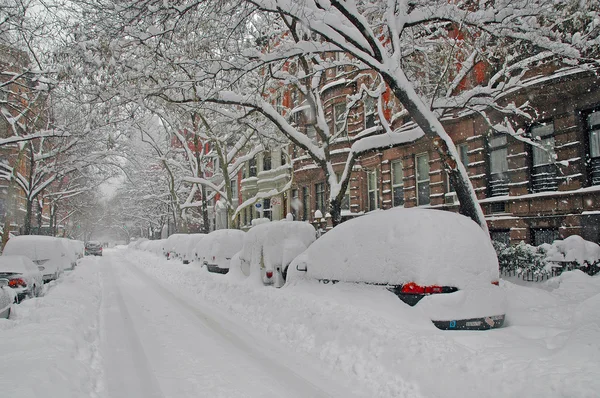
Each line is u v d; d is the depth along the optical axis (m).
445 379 4.59
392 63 9.43
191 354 6.60
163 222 52.47
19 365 4.76
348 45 9.56
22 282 11.27
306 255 8.47
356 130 21.58
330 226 22.98
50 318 7.86
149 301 12.27
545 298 7.93
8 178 22.53
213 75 10.59
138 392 5.05
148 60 10.74
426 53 13.43
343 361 5.68
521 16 9.80
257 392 4.99
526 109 13.77
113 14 9.08
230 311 10.15
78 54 9.09
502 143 14.97
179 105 12.21
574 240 10.80
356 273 7.09
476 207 9.38
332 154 22.31
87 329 8.03
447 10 9.71
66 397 4.28
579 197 12.31
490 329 6.07
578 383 3.69
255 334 7.84
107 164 26.23
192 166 27.08
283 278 10.70
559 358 4.34
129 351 6.84
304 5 8.60
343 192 12.83
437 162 17.14
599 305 4.97
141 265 29.09
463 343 5.41
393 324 5.83
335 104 22.62
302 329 7.02
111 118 11.69
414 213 6.86
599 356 4.13
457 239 6.41
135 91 10.66
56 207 40.25
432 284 6.06
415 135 11.70
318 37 12.68
